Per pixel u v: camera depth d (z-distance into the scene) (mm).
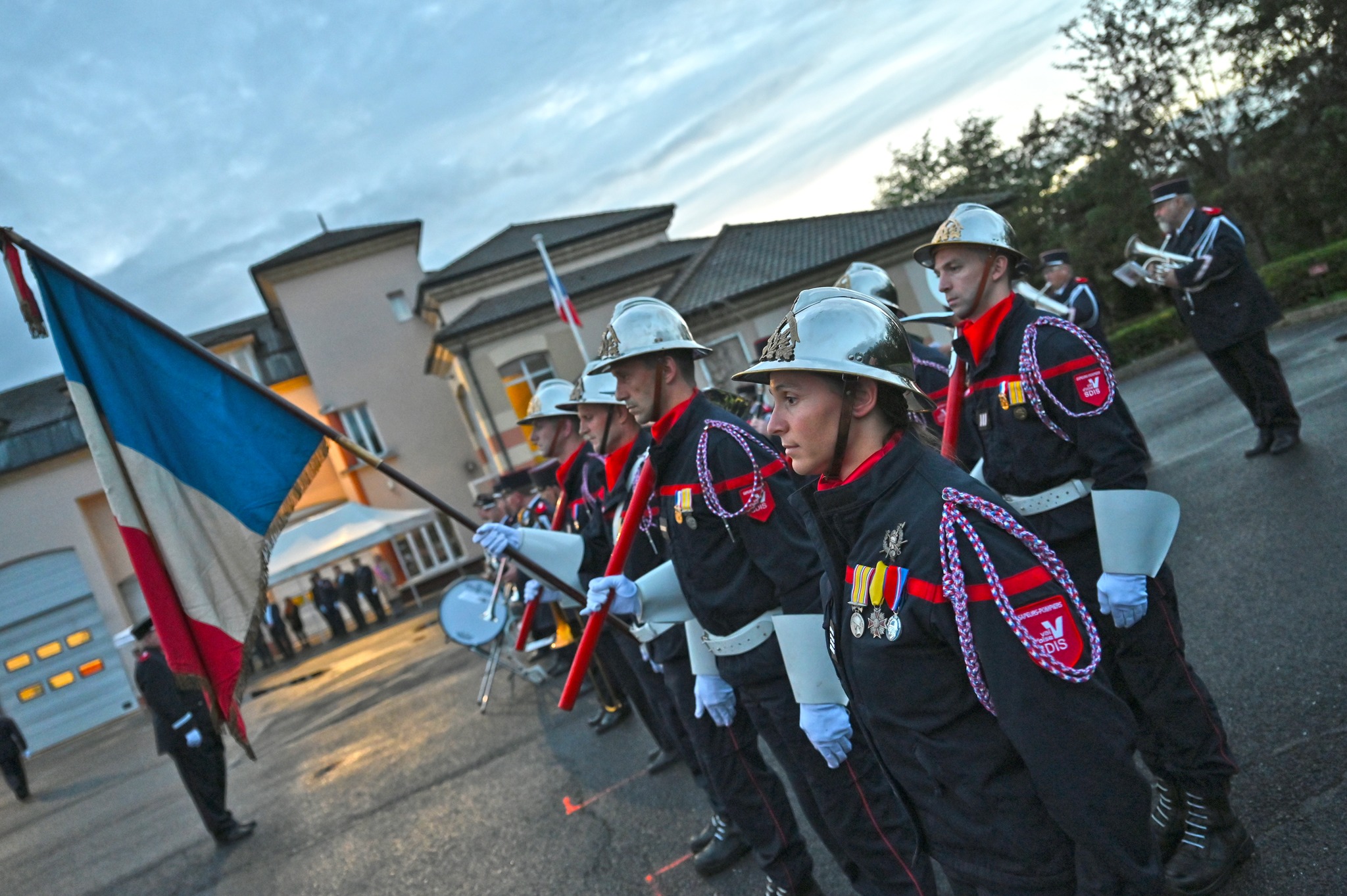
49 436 25734
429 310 26156
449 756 7043
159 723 6719
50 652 25078
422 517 21250
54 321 3361
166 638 3373
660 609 3133
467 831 5250
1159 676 2592
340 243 28547
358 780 7359
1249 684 3512
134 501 3383
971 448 3039
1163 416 9727
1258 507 5359
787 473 2570
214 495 3477
